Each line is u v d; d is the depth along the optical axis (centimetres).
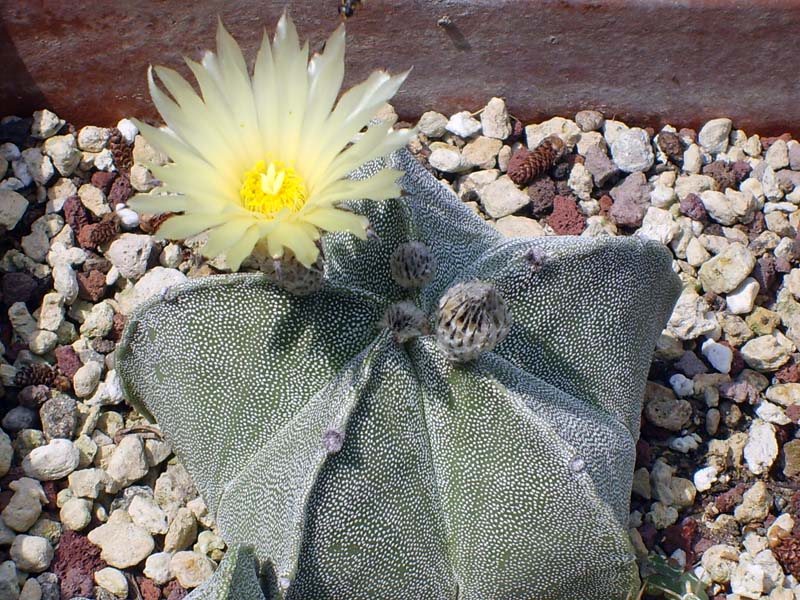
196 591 26
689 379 36
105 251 38
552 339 29
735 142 42
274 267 26
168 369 28
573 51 39
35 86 39
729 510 35
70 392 35
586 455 28
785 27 39
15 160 39
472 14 38
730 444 35
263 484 27
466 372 26
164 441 34
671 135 41
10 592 32
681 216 40
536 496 26
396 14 38
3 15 37
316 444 26
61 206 38
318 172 24
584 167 40
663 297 32
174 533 33
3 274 37
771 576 33
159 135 23
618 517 29
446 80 40
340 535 26
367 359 26
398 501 26
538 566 27
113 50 38
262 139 24
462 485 27
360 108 24
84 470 33
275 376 27
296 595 26
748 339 38
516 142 41
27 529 33
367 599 27
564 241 29
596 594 28
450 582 27
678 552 34
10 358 36
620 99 41
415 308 26
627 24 39
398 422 26
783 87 40
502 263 29
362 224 23
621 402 30
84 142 39
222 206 23
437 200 31
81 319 37
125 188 39
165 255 38
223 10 38
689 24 39
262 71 24
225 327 27
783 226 40
